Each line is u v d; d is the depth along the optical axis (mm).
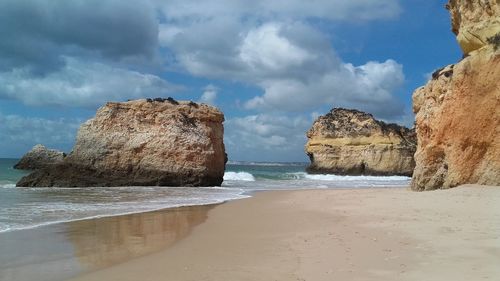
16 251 10789
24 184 34906
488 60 21969
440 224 12422
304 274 7914
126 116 39594
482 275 7133
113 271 8781
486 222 12492
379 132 76500
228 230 13898
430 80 26750
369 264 8344
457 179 22766
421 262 8242
